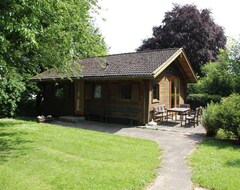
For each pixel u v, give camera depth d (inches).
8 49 305.0
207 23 1253.7
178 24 1289.4
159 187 229.6
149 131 509.7
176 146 384.2
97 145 376.2
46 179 235.1
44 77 751.7
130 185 225.9
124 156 322.3
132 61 650.2
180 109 589.9
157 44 1331.2
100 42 504.1
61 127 539.2
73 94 719.7
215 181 238.2
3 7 244.1
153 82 597.9
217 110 422.3
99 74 616.4
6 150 334.3
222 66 946.7
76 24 372.2
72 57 424.8
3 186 219.1
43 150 336.2
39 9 263.9
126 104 607.8
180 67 731.4
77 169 263.0
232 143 395.5
